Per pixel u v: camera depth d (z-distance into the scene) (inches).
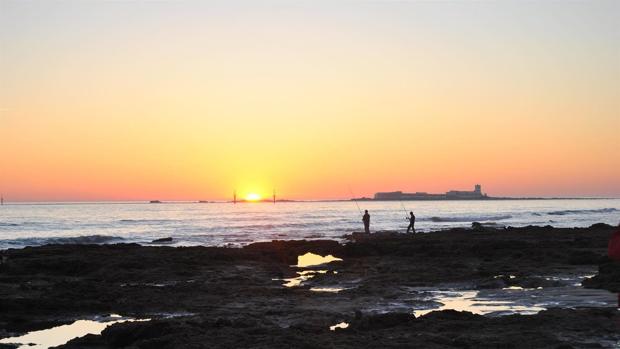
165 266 1101.7
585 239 1471.5
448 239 1599.4
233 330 505.4
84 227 3270.2
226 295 771.4
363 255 1374.3
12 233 2773.1
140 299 739.4
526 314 602.5
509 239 1588.3
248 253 1306.6
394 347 443.8
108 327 544.1
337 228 2901.1
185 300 733.9
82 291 785.6
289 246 1530.5
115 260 1140.5
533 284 837.8
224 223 3649.1
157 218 4618.6
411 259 1222.9
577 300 700.7
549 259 1146.0
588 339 470.6
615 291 767.7
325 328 536.7
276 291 796.6
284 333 495.2
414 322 543.5
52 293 768.3
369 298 738.8
